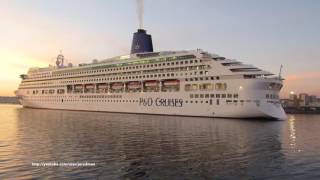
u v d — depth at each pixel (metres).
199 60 69.25
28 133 38.53
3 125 49.34
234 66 64.25
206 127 45.91
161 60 77.00
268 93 62.47
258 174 19.38
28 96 121.62
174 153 25.61
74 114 79.00
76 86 100.88
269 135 37.66
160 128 44.44
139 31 93.00
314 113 142.75
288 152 26.52
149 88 79.69
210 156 24.47
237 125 49.44
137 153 25.55
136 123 52.38
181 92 72.00
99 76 92.44
